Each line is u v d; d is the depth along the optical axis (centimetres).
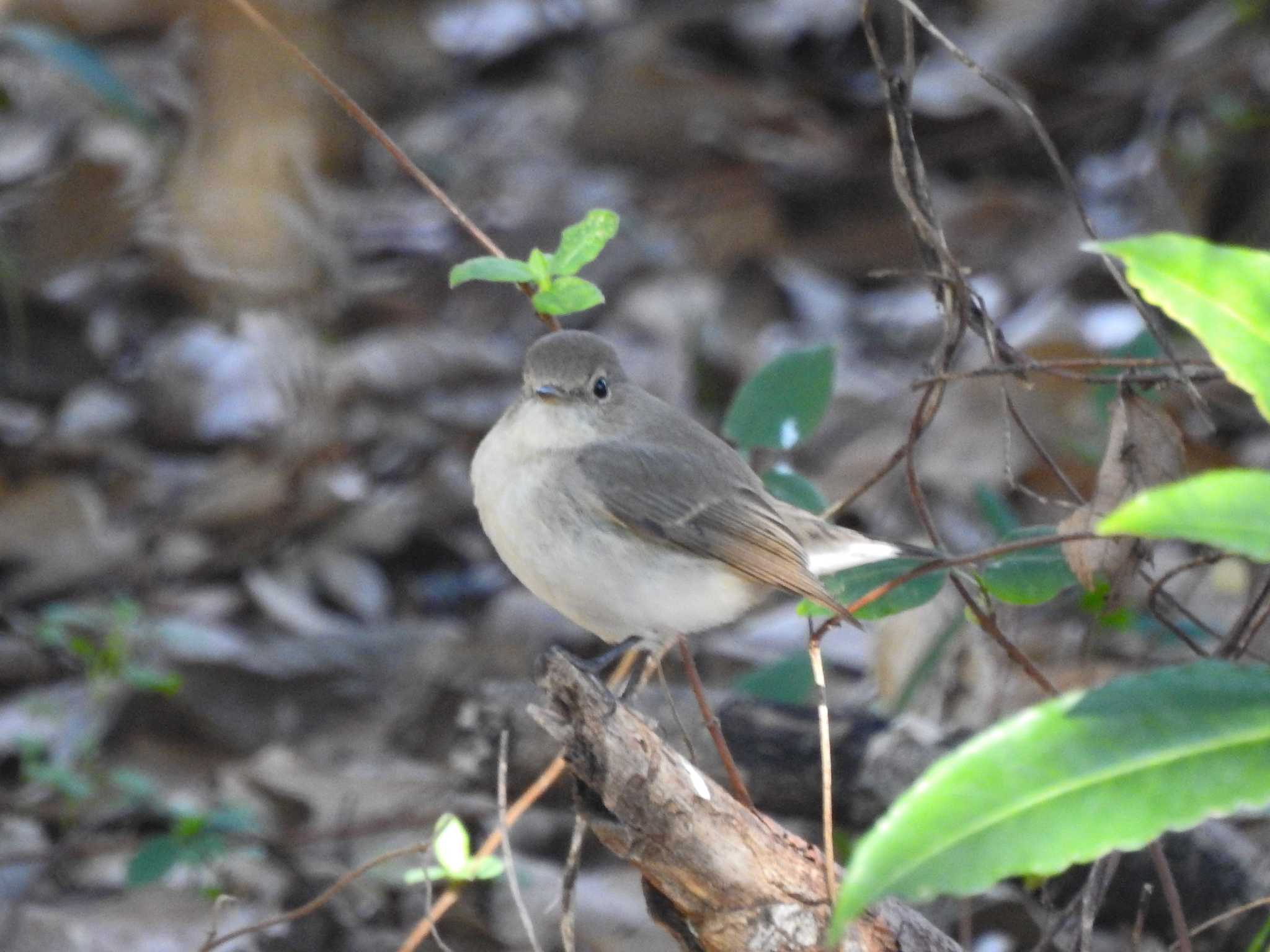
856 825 799
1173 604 733
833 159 1680
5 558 1201
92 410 1352
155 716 1048
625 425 769
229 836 915
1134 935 664
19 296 1427
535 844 930
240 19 1619
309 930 873
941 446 1305
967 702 903
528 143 1784
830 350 816
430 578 1260
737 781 683
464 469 1335
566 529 742
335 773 1008
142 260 1489
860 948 567
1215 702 441
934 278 686
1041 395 1312
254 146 1570
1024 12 1772
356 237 1622
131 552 1216
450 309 1540
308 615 1192
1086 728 436
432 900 816
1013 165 1678
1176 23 1747
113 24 1741
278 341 1400
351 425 1370
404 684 1088
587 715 551
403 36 1864
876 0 1777
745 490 767
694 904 570
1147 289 459
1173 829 421
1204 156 1547
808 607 666
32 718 993
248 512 1260
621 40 1881
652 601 746
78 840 941
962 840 419
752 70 1836
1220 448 1118
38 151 1573
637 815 552
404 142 1766
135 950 857
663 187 1691
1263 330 456
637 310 1524
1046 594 683
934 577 687
